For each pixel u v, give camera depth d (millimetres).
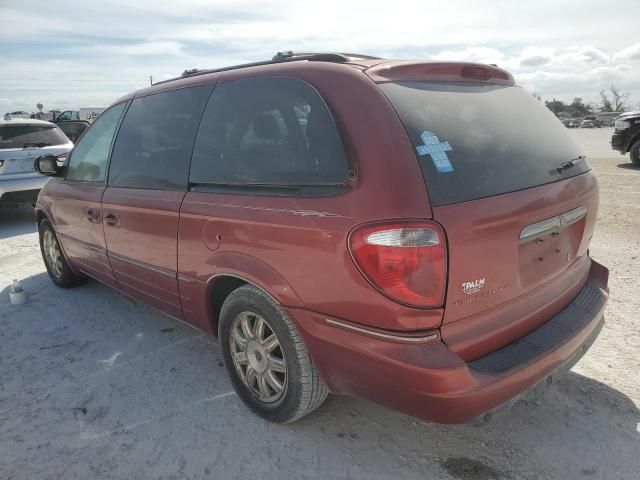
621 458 2543
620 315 4098
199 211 2871
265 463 2584
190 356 3691
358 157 2193
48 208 4812
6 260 6277
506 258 2285
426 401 2080
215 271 2830
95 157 4086
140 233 3408
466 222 2100
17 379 3432
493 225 2191
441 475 2482
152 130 3441
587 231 2910
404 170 2084
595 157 16141
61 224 4617
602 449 2611
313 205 2299
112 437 2811
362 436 2781
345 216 2164
